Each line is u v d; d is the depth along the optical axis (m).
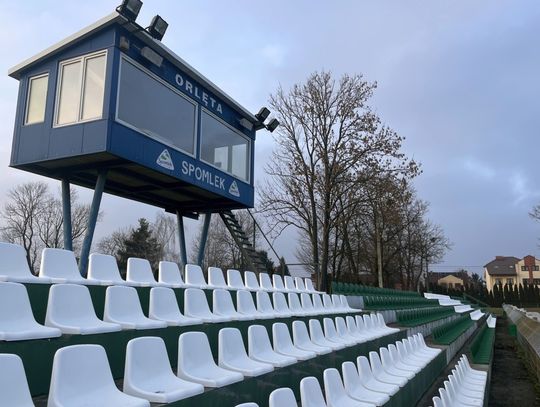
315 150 29.67
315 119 29.64
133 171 11.94
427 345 12.65
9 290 4.59
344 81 29.59
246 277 12.00
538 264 106.38
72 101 10.94
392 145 28.98
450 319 22.22
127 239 49.06
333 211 30.44
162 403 3.75
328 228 28.89
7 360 2.99
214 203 16.02
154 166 11.66
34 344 4.28
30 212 42.69
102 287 6.69
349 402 5.38
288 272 22.86
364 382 6.42
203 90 14.09
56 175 12.04
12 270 6.06
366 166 28.86
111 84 10.52
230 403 4.62
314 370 6.84
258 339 6.20
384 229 37.06
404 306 22.58
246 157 16.27
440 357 10.95
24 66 11.59
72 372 3.40
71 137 10.67
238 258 39.91
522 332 20.56
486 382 9.86
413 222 41.97
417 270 55.41
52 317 4.88
